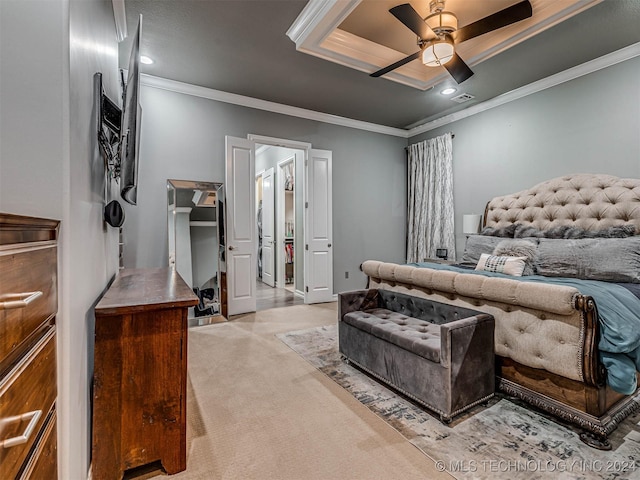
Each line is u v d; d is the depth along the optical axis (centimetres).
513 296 193
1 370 65
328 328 368
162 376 149
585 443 168
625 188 315
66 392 106
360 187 544
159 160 385
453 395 185
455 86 400
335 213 521
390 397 217
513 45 308
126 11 258
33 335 83
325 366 267
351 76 374
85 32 138
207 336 341
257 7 258
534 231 365
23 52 103
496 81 387
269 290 612
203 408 205
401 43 338
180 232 394
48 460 92
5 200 100
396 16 242
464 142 486
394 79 382
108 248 211
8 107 101
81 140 128
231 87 403
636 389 179
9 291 70
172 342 150
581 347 170
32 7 104
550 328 182
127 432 144
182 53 325
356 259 543
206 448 167
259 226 746
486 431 179
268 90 411
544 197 375
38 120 104
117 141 204
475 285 214
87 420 138
